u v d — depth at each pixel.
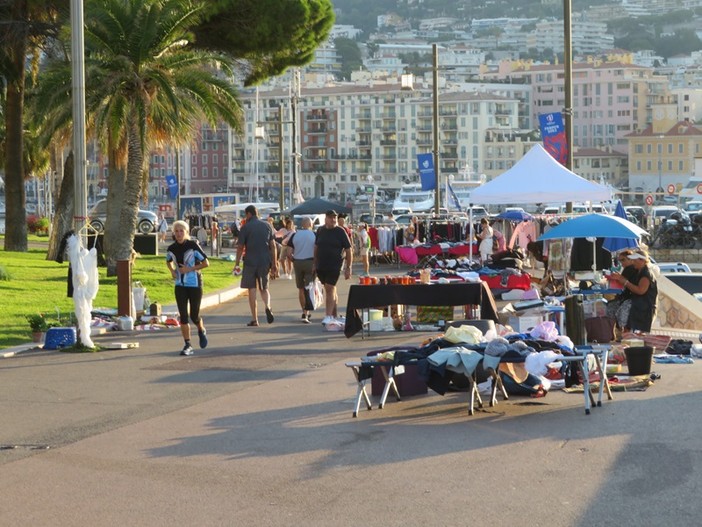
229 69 47.56
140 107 42.31
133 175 43.38
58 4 53.78
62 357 22.45
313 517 10.39
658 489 11.15
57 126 42.72
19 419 15.65
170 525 10.21
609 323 21.73
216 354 22.70
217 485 11.68
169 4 42.16
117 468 12.53
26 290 36.56
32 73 63.75
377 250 62.78
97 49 42.81
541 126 39.34
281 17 56.41
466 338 16.48
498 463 12.48
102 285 39.53
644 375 18.17
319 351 23.03
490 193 33.72
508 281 33.31
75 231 23.86
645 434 13.92
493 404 16.17
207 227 95.12
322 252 27.70
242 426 14.92
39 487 11.70
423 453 13.07
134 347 23.94
